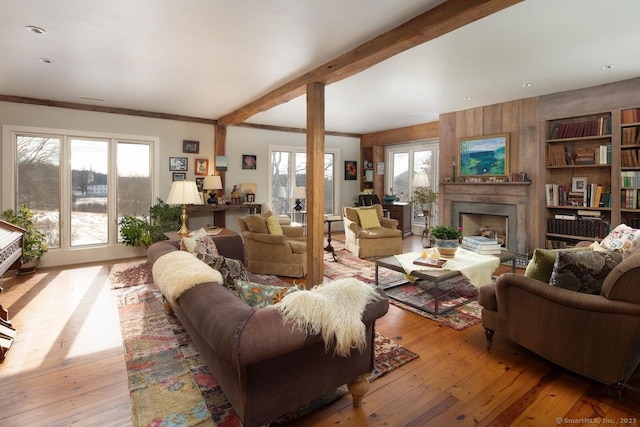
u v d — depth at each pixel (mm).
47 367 2258
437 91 4500
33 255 4488
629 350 1809
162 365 2266
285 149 7223
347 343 1532
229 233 4102
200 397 1925
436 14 2350
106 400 1919
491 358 2365
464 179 5629
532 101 4812
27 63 3402
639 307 1753
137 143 5648
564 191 4613
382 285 3967
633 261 1783
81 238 5305
